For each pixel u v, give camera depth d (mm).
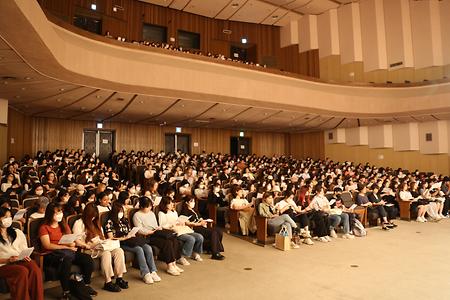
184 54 10789
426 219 10422
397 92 15562
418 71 16188
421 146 16844
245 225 7656
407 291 4660
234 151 20156
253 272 5398
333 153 19578
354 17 17016
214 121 16344
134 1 15055
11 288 3697
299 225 7406
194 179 10977
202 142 18719
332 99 14766
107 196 5828
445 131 16297
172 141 18031
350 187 11016
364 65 16844
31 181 8227
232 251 6633
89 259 4348
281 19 17922
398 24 16453
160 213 5836
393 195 10727
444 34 15844
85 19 13898
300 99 13820
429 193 10906
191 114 14344
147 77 10188
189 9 16219
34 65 7832
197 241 5965
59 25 7805
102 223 5055
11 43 6523
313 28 17734
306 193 8719
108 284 4594
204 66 11281
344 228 7926
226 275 5246
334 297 4441
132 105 12367
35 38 6340
